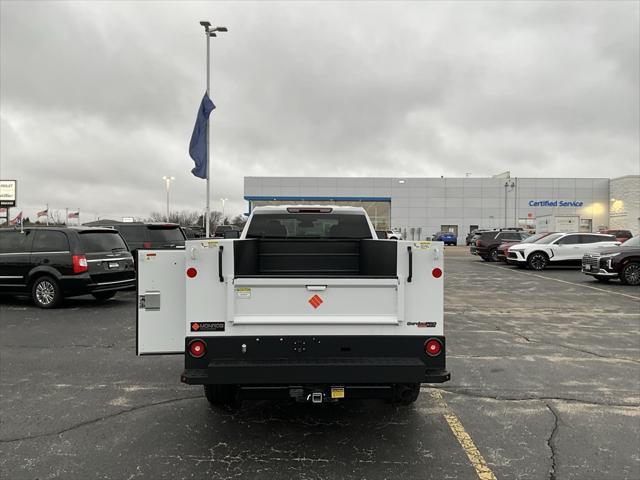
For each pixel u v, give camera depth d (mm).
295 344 3633
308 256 5414
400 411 4590
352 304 3662
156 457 3623
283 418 4406
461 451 3738
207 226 22453
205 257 3619
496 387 5312
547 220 35625
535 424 4281
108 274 10602
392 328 3686
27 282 10406
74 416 4449
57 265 10211
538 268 20312
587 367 6121
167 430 4129
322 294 3643
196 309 3623
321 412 4559
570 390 5219
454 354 6746
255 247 5117
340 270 5445
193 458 3609
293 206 6281
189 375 3496
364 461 3568
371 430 4137
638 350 7020
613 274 14891
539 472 3416
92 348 7035
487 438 3980
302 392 3590
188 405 4750
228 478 3314
